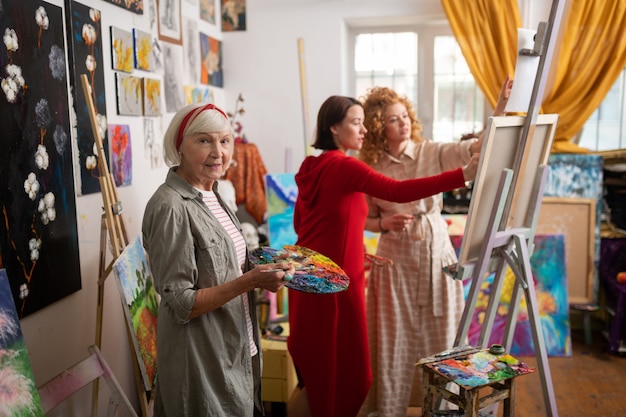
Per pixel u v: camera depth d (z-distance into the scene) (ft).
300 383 8.52
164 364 5.52
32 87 6.43
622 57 11.98
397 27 13.91
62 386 6.08
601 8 11.85
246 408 5.69
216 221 5.61
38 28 6.55
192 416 5.46
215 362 5.51
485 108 13.84
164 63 10.19
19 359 4.95
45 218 6.64
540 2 12.28
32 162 6.42
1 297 4.89
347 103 7.72
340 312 7.79
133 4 8.90
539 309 11.96
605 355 11.83
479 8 12.26
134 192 9.09
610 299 12.20
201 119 5.46
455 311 8.97
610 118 13.15
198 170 5.57
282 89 13.44
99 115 7.93
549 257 12.10
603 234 12.51
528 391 10.32
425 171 8.83
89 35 7.69
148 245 5.43
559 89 12.35
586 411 9.52
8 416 4.72
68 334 7.25
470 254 6.90
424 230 8.76
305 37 13.25
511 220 7.10
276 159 13.67
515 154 6.81
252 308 6.19
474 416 5.85
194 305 5.19
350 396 7.94
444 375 6.01
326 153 7.83
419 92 14.05
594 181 12.49
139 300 6.89
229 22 13.44
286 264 5.35
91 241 7.79
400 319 8.82
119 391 6.69
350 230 7.70
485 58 12.37
